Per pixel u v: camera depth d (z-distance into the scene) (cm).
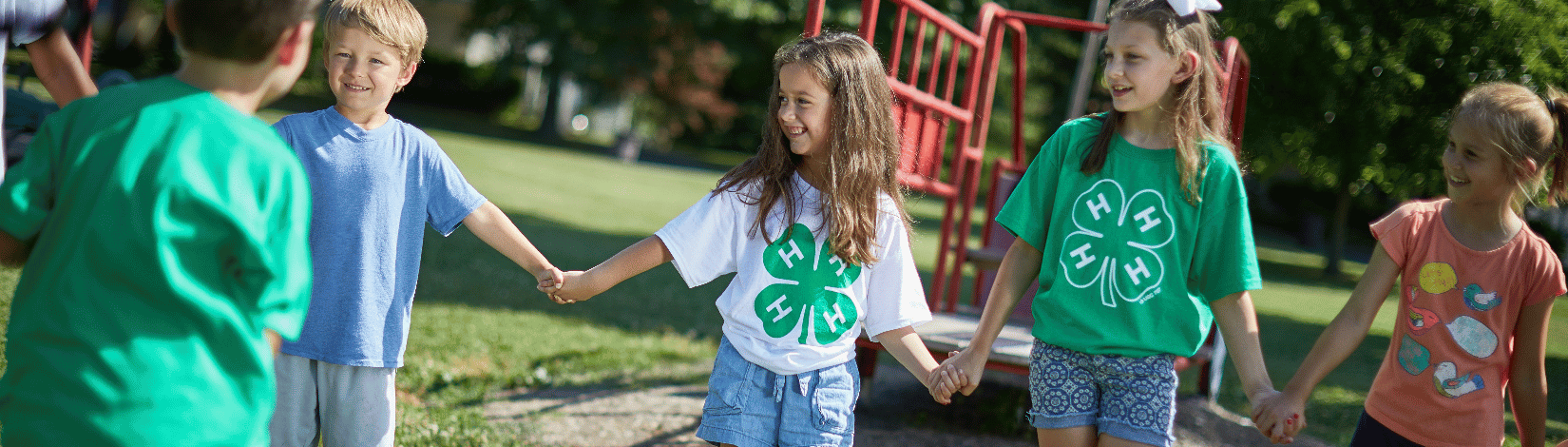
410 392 403
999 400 444
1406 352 241
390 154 237
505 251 250
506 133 2503
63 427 145
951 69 471
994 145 2350
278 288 155
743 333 225
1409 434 241
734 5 2202
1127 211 223
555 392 435
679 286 782
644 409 420
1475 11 625
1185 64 218
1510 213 233
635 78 2598
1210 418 474
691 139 3161
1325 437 453
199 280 151
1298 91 736
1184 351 222
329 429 236
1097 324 223
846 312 227
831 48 225
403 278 240
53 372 146
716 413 224
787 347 222
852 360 232
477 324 537
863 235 225
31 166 159
